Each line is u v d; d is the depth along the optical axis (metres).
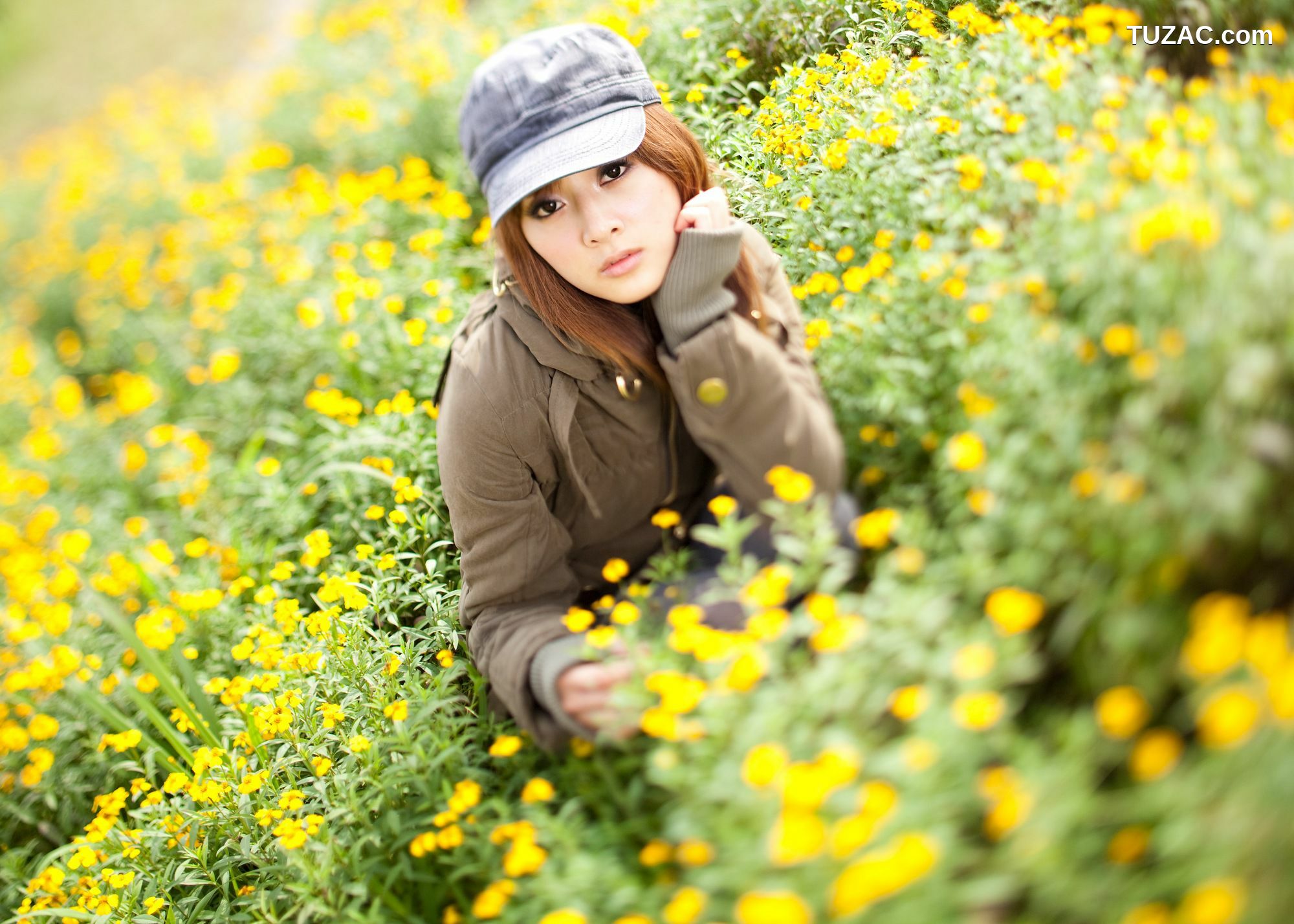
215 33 12.12
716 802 1.52
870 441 1.93
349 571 2.64
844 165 2.31
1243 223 1.46
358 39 7.16
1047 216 1.77
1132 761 1.48
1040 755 1.41
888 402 1.77
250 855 2.09
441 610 2.28
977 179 1.98
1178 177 1.60
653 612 1.90
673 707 1.51
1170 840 1.24
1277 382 1.36
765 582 1.54
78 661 2.74
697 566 2.07
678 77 3.20
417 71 5.03
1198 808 1.26
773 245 2.43
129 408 4.24
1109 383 1.52
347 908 1.83
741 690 1.52
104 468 4.66
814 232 2.32
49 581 3.29
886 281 1.94
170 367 5.08
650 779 1.58
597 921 1.59
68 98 12.34
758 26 3.04
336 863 1.95
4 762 2.87
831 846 1.37
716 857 1.52
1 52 14.64
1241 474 1.32
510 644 1.86
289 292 4.43
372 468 2.97
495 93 1.76
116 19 13.98
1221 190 1.56
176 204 6.92
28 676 2.73
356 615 2.31
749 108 2.84
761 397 1.72
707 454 2.06
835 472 1.79
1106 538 1.43
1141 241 1.47
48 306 6.93
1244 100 1.79
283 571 2.65
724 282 1.86
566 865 1.67
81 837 2.55
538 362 1.87
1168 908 1.30
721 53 3.15
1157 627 1.43
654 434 1.94
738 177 2.51
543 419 1.88
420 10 6.38
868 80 2.47
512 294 1.90
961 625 1.54
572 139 1.72
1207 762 1.28
